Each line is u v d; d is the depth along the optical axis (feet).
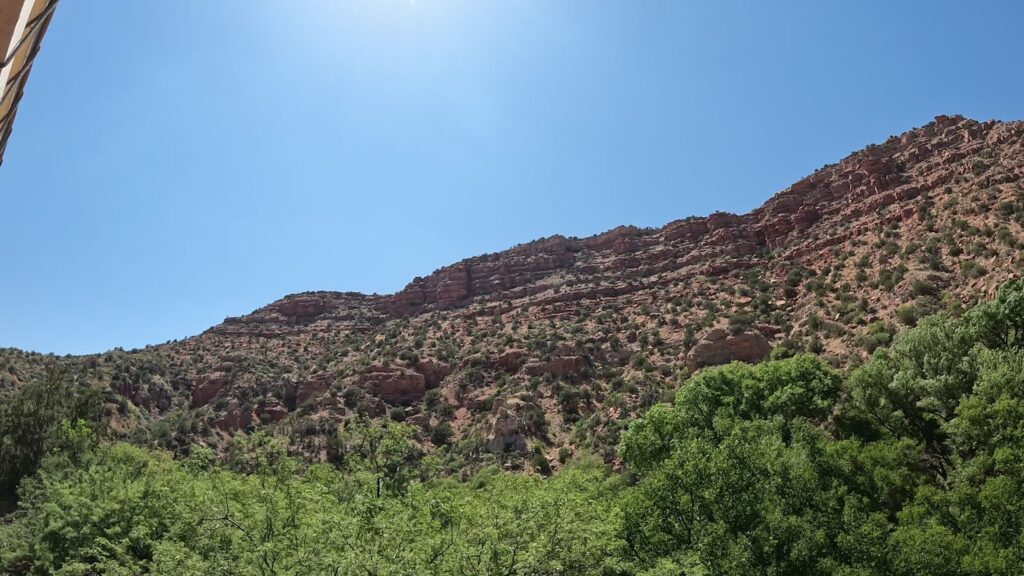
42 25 23.75
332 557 50.60
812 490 77.92
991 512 70.33
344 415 252.01
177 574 60.13
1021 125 266.16
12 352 287.07
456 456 209.46
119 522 89.15
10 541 115.85
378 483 85.66
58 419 188.55
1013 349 102.42
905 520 74.79
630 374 246.06
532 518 64.69
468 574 56.29
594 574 64.44
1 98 22.40
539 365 266.36
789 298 261.85
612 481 115.96
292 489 79.30
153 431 237.25
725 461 79.15
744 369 137.90
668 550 77.15
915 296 198.18
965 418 86.48
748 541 70.95
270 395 290.56
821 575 67.10
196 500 79.61
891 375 118.83
